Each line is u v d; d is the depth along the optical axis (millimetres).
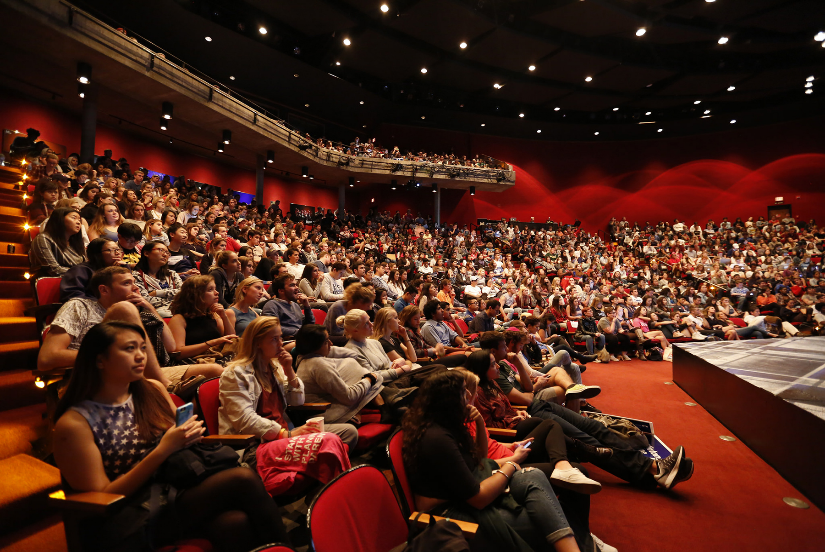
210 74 14805
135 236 3393
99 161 9492
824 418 2500
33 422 2186
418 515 1501
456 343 5211
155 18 11719
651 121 19547
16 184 5996
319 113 18203
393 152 17922
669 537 2240
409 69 15805
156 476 1512
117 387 1523
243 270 5301
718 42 14039
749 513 2469
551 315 7262
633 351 8648
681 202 19734
